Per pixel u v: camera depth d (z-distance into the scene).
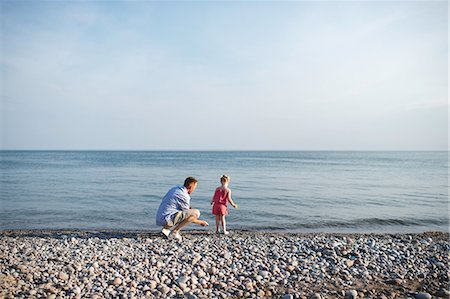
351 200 18.86
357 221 13.93
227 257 7.75
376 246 8.96
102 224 12.70
